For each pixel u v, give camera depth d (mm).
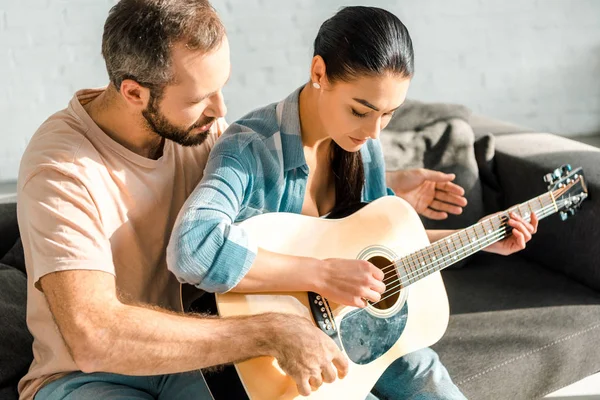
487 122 2604
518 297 2133
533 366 1902
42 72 3414
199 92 1387
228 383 1405
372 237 1649
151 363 1330
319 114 1556
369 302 1581
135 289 1521
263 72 3660
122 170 1485
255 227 1550
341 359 1409
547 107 3994
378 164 1792
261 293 1487
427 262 1667
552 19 3861
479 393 1829
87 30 3408
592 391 1999
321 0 3621
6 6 3305
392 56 1429
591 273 2135
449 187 1886
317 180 1725
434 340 1660
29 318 1506
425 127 2332
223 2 3537
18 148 3479
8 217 2018
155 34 1342
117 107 1458
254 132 1577
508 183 2336
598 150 2285
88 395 1424
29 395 1510
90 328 1311
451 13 3777
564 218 1897
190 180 1615
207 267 1406
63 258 1330
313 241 1590
